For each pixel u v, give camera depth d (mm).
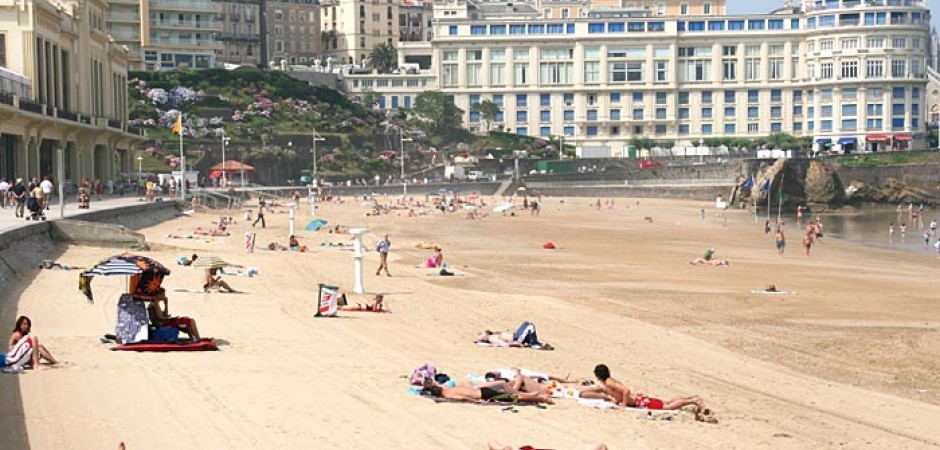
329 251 71000
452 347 33469
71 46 111375
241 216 111812
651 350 35188
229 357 29109
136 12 199375
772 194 157250
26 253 48469
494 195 179250
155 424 21719
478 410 24656
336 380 26859
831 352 36250
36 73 97812
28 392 23875
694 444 22859
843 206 164250
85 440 20422
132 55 194625
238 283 47281
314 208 119188
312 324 36312
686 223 121500
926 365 34219
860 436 24578
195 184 142250
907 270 71438
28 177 94312
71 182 109875
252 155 177875
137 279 29797
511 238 90562
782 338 38938
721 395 28562
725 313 45625
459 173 191875
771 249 86750
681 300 49750
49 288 40125
